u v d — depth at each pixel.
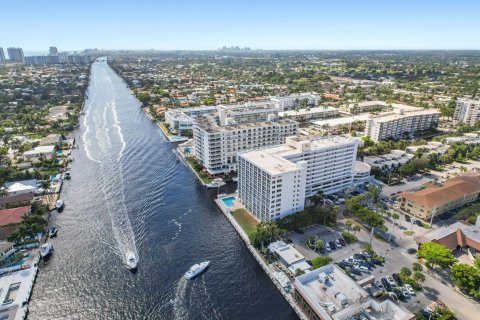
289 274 136.88
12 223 167.12
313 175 195.75
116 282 136.25
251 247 156.50
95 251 154.88
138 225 176.75
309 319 113.44
